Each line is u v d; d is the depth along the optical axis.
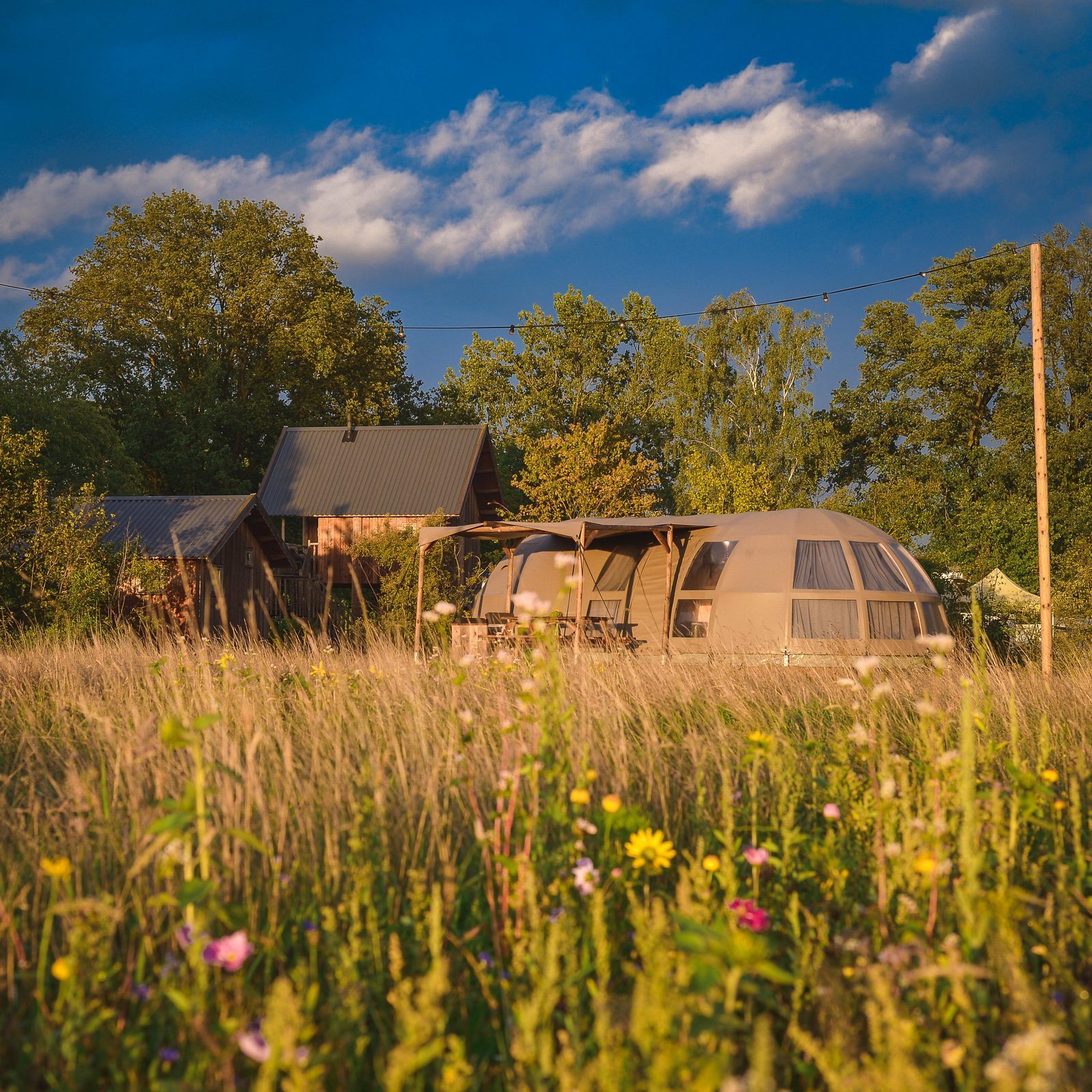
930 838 2.84
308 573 34.56
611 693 6.27
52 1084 2.13
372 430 40.38
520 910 2.79
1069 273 46.69
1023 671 9.34
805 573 14.80
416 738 4.86
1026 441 45.22
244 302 46.47
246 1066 2.19
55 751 5.14
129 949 2.64
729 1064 2.04
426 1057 1.90
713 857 3.05
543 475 40.25
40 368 34.38
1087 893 3.18
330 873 3.14
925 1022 2.23
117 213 46.78
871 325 52.12
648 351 57.84
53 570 20.11
